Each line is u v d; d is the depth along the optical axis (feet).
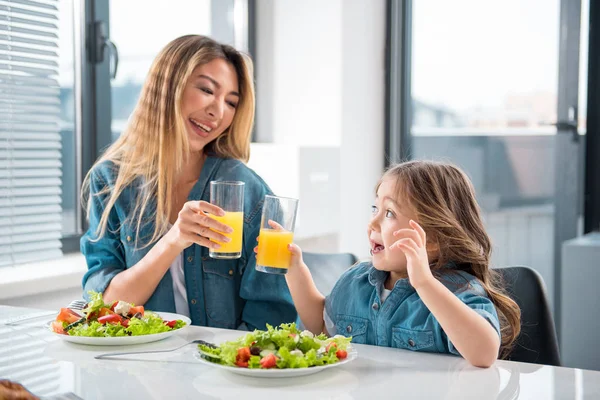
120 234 6.24
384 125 12.28
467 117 12.11
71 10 9.06
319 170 10.68
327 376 3.81
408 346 4.76
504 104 11.81
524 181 11.82
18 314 5.47
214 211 4.98
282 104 11.62
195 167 6.54
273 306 6.24
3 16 8.12
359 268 5.53
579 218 11.55
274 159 10.55
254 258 6.19
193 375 3.81
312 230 10.59
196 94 6.15
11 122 8.26
